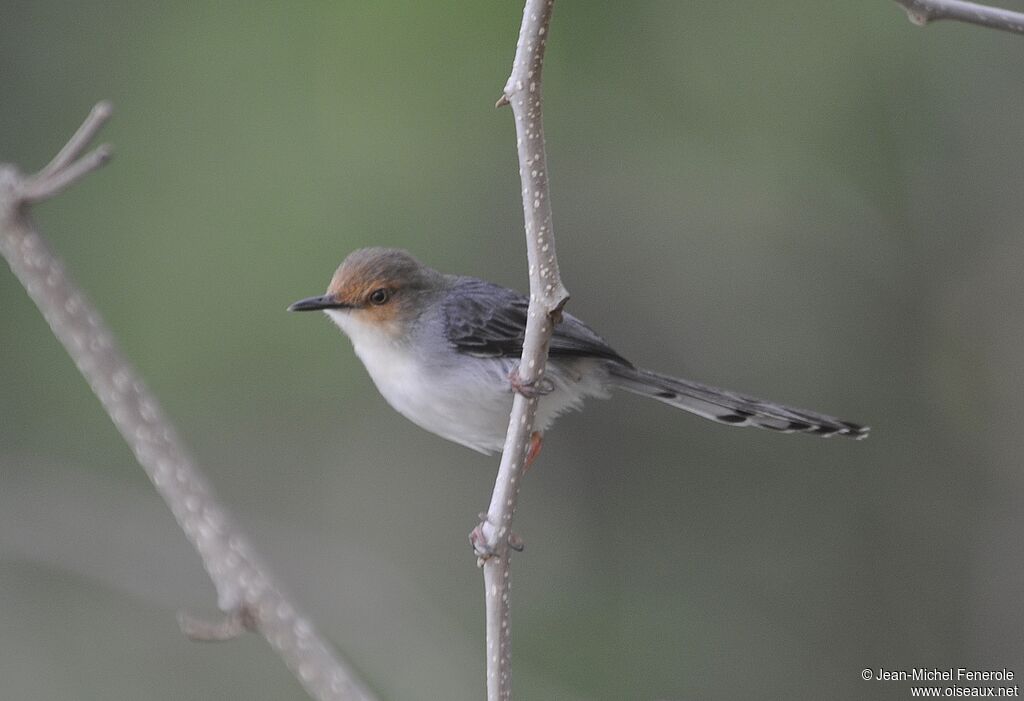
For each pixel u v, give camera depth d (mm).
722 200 13391
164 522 12445
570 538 14312
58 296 5594
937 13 6637
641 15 13180
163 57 13438
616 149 13500
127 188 13148
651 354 13828
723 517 14273
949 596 13758
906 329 13805
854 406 13875
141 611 12992
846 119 13203
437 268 12898
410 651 11945
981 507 13781
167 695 12672
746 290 13773
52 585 12875
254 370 13039
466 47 12836
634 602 13914
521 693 13023
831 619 13844
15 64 13688
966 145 13453
